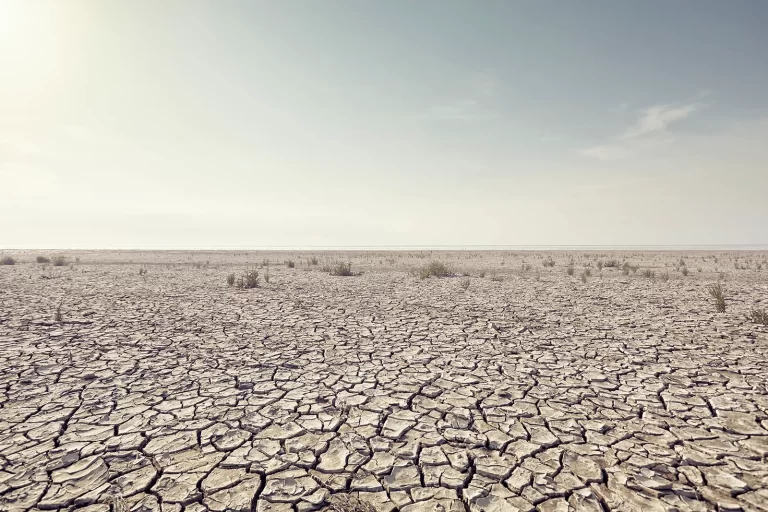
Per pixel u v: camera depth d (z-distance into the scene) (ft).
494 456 10.29
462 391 14.69
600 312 29.73
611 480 9.20
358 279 55.11
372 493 8.83
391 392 14.61
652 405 13.38
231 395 14.30
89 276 56.75
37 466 9.69
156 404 13.50
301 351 19.80
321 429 11.78
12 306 30.71
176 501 8.43
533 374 16.49
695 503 8.37
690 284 46.88
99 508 8.17
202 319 27.27
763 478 9.25
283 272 66.95
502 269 73.41
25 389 14.65
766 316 25.22
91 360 18.08
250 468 9.73
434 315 28.78
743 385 15.06
